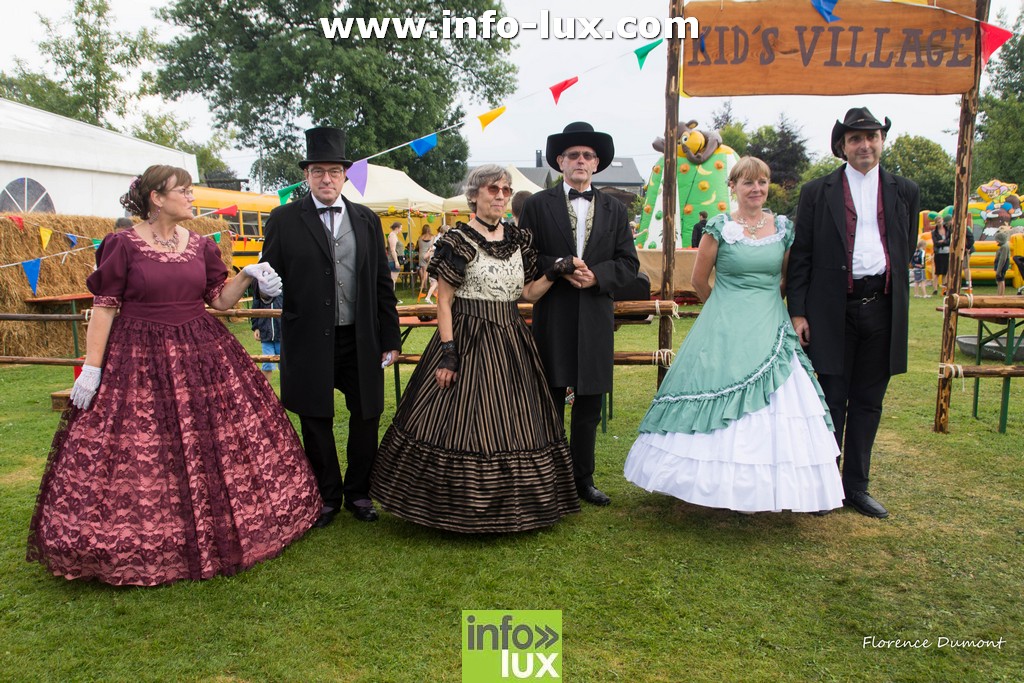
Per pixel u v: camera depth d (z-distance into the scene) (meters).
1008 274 13.42
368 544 3.13
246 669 2.25
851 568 2.89
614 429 4.95
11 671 2.23
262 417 3.04
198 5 26.22
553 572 2.86
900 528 3.27
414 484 3.14
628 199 11.21
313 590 2.72
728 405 3.11
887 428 4.81
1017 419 5.00
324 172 3.18
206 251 3.03
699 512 3.48
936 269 13.70
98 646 2.37
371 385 3.34
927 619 2.51
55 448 2.85
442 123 26.28
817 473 3.07
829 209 3.38
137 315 2.83
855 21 4.05
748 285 3.32
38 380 7.11
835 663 2.26
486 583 2.77
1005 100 26.59
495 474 3.09
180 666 2.26
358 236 3.28
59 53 26.00
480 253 3.19
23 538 3.22
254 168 31.53
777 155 50.12
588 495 3.63
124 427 2.73
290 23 25.41
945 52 4.16
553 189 3.50
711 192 12.20
